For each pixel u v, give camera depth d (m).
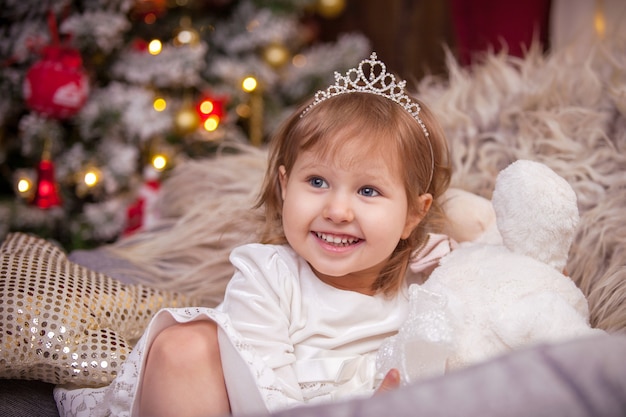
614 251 1.21
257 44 2.60
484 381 0.60
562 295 0.96
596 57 1.53
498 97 1.54
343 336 1.09
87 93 2.21
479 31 2.27
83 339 1.09
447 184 1.27
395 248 1.16
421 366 0.92
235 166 1.68
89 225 2.29
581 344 0.62
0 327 1.05
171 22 2.53
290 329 1.09
